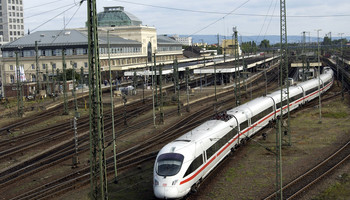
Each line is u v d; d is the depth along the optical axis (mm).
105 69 114000
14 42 130000
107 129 58969
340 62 130000
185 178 29078
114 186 33438
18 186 34719
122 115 70938
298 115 63906
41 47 126000
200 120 62031
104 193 26891
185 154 30203
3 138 55625
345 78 112062
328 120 58562
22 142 52875
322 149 42500
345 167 35750
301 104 70750
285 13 39500
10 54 128375
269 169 36094
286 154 41125
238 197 29656
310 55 192125
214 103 82062
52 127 62094
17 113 75312
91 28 25172
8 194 32812
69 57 124438
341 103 72500
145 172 36531
